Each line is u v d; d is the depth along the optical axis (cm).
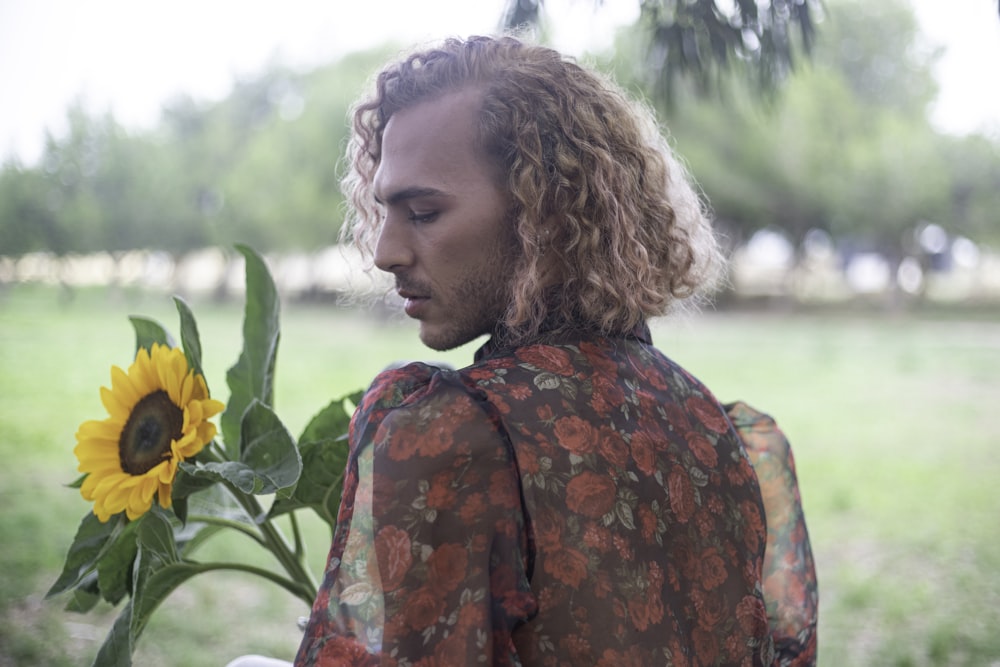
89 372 1437
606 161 87
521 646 75
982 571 520
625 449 81
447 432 75
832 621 434
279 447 106
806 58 259
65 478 714
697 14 239
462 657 71
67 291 3400
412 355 1761
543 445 77
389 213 87
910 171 3056
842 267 4319
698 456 88
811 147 2988
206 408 107
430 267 85
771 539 109
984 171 3284
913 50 3312
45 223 3672
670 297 96
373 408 77
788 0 241
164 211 3803
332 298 4078
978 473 799
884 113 3142
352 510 74
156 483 103
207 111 4659
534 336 85
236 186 3509
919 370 1633
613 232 87
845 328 2858
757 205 3128
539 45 94
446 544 73
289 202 3306
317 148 3284
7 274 3709
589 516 77
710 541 87
